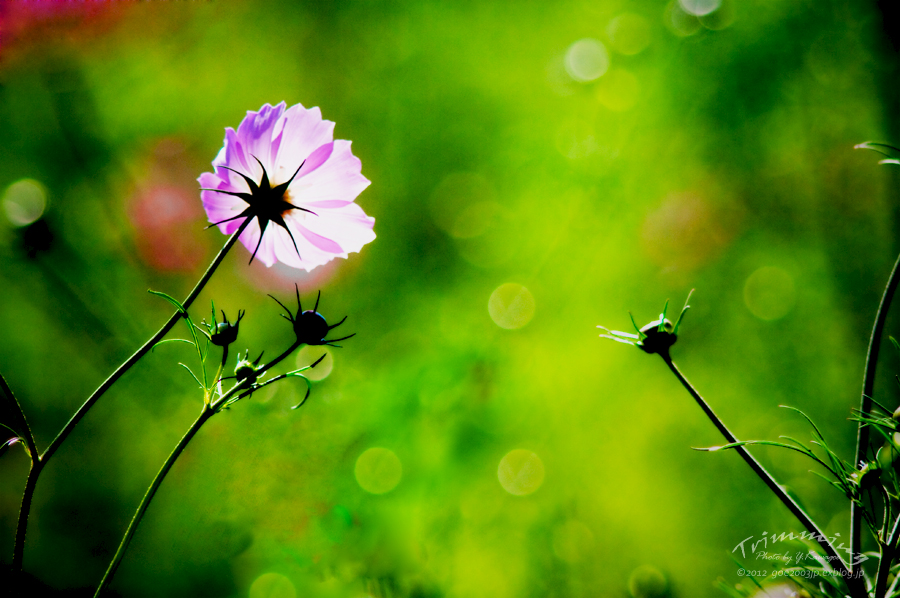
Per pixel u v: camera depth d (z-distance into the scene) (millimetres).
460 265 1944
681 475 1551
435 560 1247
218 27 1915
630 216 1986
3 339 1407
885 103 1867
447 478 1354
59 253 1478
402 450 1336
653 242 1982
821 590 989
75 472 1321
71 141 1638
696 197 2008
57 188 1589
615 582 1353
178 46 1847
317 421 1319
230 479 1217
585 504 1476
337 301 1750
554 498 1458
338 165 983
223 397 948
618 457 1579
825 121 1971
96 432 1357
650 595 1329
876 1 1869
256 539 1223
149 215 1667
